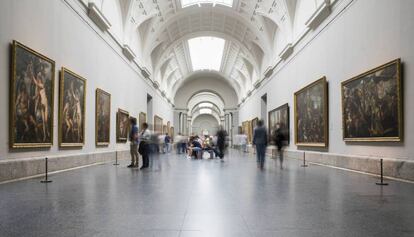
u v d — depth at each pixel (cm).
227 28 2908
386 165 948
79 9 1314
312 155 1598
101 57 1598
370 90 1039
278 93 2366
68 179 922
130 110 2212
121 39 1947
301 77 1795
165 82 3925
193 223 436
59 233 385
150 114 3058
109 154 1720
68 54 1211
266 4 2159
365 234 379
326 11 1391
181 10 2523
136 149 1374
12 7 864
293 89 1959
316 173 1100
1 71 818
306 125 1684
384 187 759
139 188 751
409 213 487
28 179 908
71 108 1227
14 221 441
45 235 376
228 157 2272
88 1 1395
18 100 879
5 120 838
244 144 3209
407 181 848
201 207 538
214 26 2930
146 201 589
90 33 1444
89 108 1441
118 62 1912
